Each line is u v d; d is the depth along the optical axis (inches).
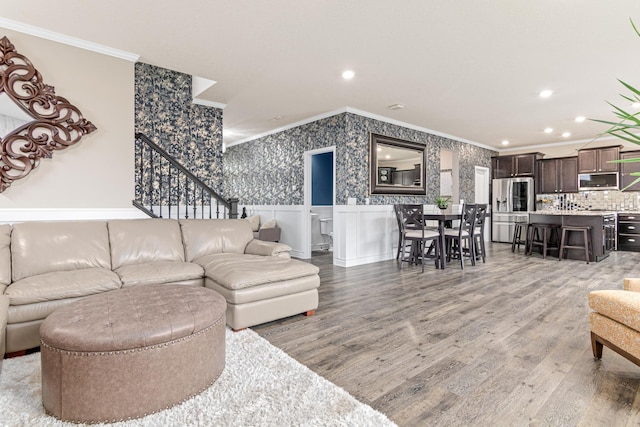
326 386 71.3
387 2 99.5
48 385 62.2
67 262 104.9
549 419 61.9
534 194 318.7
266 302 106.3
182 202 169.0
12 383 72.2
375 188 222.7
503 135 287.4
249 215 295.1
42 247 103.0
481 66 144.3
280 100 189.6
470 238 209.5
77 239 109.6
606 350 90.6
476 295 142.6
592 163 294.4
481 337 99.0
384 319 114.0
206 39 122.5
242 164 304.3
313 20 109.5
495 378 76.3
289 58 137.2
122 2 100.6
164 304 74.5
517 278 174.1
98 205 130.8
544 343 94.9
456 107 204.4
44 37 118.0
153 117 158.6
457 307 126.6
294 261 122.2
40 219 118.1
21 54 113.7
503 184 329.4
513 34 117.5
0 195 111.7
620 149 282.2
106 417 60.4
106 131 132.3
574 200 314.7
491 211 340.8
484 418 62.2
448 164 311.3
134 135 141.0
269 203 273.4
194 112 176.4
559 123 243.4
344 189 208.2
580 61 138.8
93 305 73.4
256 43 125.0
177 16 107.8
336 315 118.3
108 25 113.7
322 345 93.7
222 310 77.3
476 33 117.0
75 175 125.7
